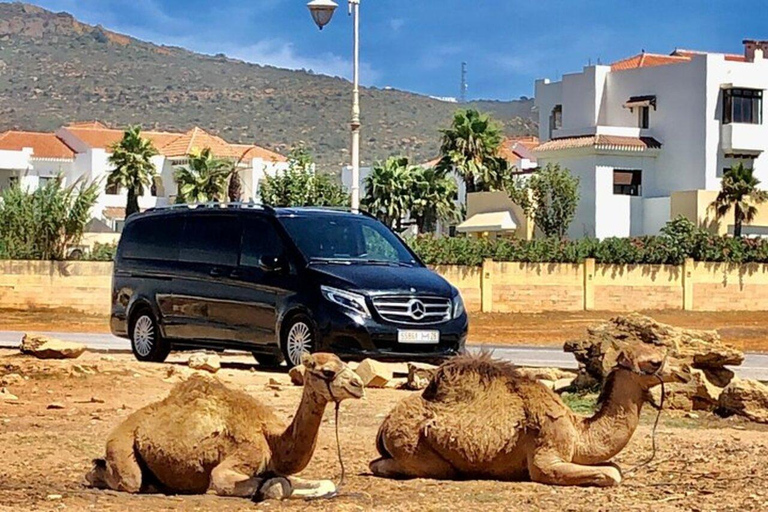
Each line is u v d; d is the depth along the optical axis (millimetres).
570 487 9109
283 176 55656
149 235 21750
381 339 18641
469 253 49594
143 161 86812
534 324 44562
